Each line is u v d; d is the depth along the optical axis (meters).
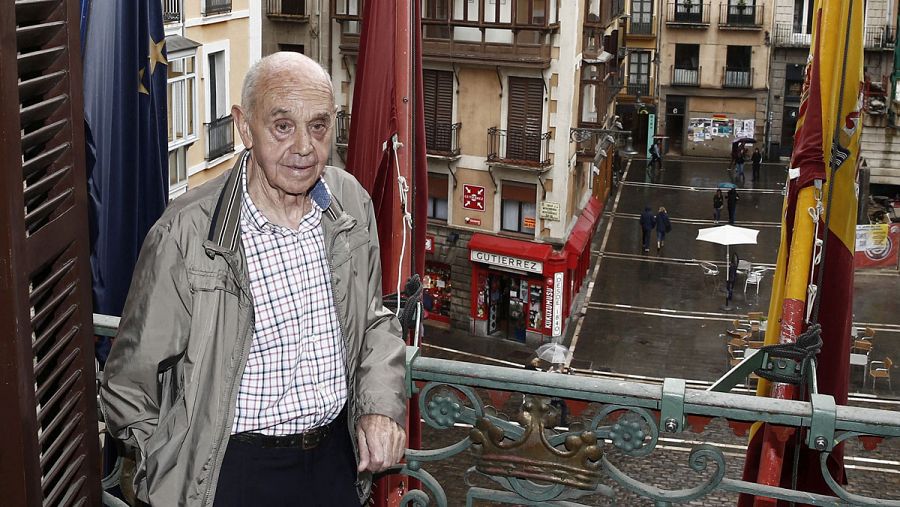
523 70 34.19
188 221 2.89
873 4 50.16
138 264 2.92
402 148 5.77
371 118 5.91
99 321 3.78
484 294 35.72
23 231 2.55
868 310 36.66
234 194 2.92
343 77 37.25
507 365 33.75
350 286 3.07
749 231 38.34
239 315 2.91
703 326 35.53
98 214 5.39
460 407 3.77
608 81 43.53
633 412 3.59
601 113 39.31
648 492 3.62
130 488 3.54
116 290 5.66
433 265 36.72
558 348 27.47
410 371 3.78
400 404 3.13
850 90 6.28
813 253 6.22
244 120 2.87
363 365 3.15
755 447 6.72
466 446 3.79
